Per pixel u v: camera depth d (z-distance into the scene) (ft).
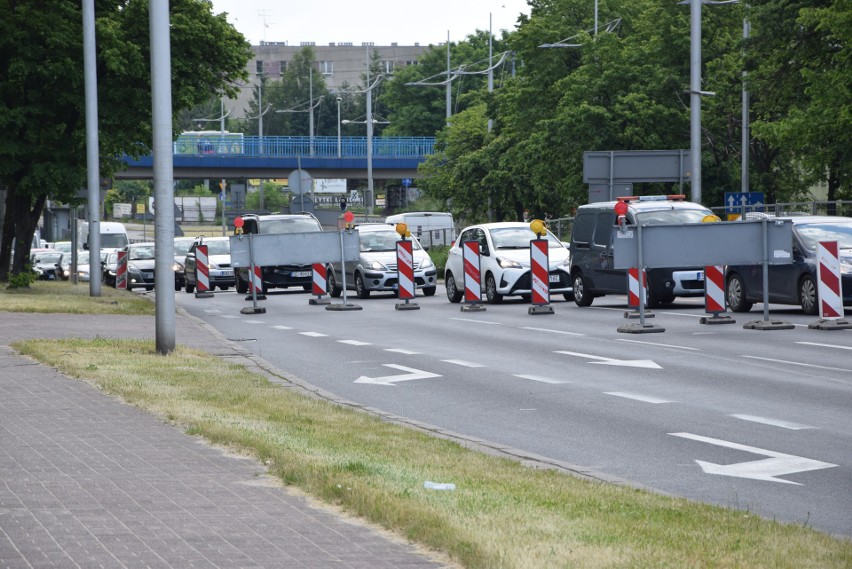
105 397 109.09
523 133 497.46
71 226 373.61
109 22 306.35
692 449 89.71
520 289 262.67
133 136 328.29
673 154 308.60
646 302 230.89
